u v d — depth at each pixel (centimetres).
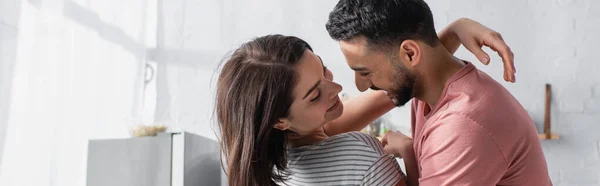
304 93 94
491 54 312
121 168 140
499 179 91
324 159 99
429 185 92
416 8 94
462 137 88
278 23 316
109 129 152
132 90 165
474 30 98
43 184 126
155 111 246
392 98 103
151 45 260
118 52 161
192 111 294
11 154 117
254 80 92
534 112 313
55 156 130
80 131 140
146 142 139
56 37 133
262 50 95
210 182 161
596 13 312
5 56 116
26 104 123
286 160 103
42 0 128
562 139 312
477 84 94
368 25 93
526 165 95
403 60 95
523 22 316
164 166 136
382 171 95
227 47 302
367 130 298
